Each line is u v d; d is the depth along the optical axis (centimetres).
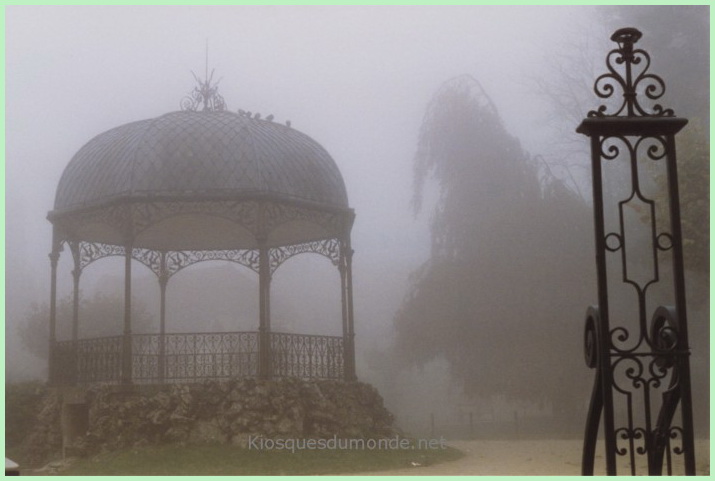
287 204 1836
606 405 664
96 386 1758
